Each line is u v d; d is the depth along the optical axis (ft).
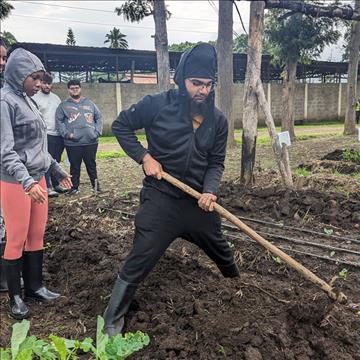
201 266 12.71
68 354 8.16
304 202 18.81
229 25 37.91
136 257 9.39
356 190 21.27
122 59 71.26
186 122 9.11
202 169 9.59
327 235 16.21
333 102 85.05
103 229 17.06
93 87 61.72
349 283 12.57
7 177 10.32
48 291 11.92
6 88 10.18
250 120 22.02
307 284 12.34
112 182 26.94
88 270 13.14
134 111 9.34
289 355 8.75
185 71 8.77
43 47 60.59
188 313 10.07
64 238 15.66
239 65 77.15
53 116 22.63
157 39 39.75
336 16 23.31
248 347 8.79
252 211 18.98
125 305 9.59
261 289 11.28
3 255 11.07
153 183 9.43
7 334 10.24
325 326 9.68
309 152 39.19
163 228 9.35
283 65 52.13
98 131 22.99
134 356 9.00
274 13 46.16
